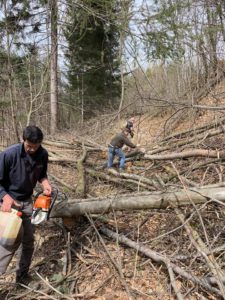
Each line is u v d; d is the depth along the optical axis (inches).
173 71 503.8
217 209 189.0
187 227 163.3
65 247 191.3
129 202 182.5
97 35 735.1
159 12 341.1
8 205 151.9
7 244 150.7
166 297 149.9
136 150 319.0
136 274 163.8
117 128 509.7
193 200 171.5
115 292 155.6
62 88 824.9
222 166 243.9
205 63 426.9
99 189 268.1
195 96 392.2
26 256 165.8
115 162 328.2
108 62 784.3
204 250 156.6
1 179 152.9
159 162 300.4
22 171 153.4
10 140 422.6
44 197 161.2
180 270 152.6
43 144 446.6
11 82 401.4
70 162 345.1
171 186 225.5
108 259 172.9
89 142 406.9
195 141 305.3
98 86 819.4
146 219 199.5
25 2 398.9
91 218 191.0
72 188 264.4
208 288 142.3
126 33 362.3
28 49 439.2
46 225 213.3
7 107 446.0
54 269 175.8
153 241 181.2
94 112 752.3
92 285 161.8
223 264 154.7
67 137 512.4
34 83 444.5
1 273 154.5
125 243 179.9
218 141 295.7
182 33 345.4
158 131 436.5
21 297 156.3
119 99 813.2
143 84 518.9
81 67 804.0
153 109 512.7
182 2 344.8
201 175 245.9
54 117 645.9
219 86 413.1
